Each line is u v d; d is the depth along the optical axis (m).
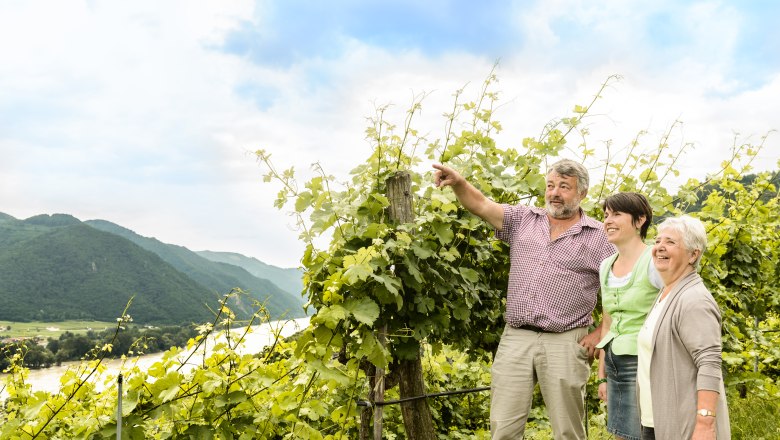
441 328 3.83
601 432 5.36
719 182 5.98
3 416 3.62
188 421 3.25
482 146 4.84
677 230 2.66
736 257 6.14
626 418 2.95
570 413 3.20
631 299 2.97
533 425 6.22
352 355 3.43
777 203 6.70
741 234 6.09
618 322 3.04
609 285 3.12
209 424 3.25
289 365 3.58
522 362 3.27
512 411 3.26
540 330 3.27
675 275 2.69
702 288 2.62
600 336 3.28
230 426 3.30
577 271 3.29
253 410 3.42
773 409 6.65
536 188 4.70
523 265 3.41
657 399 2.61
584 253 3.30
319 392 3.96
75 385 3.34
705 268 5.63
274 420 3.38
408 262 3.47
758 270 6.37
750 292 6.70
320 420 4.09
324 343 3.16
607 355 3.09
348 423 3.60
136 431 3.00
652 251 2.76
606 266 3.16
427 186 4.03
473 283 4.21
